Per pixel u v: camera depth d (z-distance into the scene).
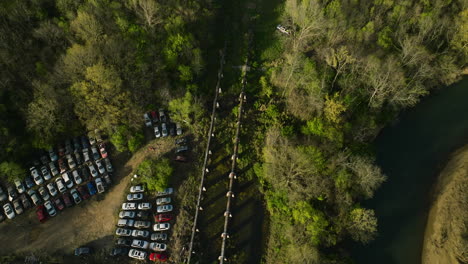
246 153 112.50
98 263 92.19
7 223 97.38
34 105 100.06
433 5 131.00
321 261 88.75
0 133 97.69
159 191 102.25
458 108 126.12
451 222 99.12
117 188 104.06
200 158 110.50
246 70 129.25
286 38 137.62
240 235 97.94
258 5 149.25
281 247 96.00
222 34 140.00
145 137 114.00
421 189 109.25
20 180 101.75
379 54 123.25
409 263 97.06
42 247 94.50
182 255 93.75
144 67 111.31
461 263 91.94
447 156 114.44
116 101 106.19
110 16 118.50
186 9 124.25
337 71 117.12
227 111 120.75
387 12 133.38
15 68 107.50
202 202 102.88
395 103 116.81
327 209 98.25
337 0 129.12
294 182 98.62
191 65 120.25
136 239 95.69
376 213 104.62
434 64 126.31
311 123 109.12
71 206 100.56
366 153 106.88
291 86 119.81
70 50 105.75
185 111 111.75
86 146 110.06
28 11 112.75
